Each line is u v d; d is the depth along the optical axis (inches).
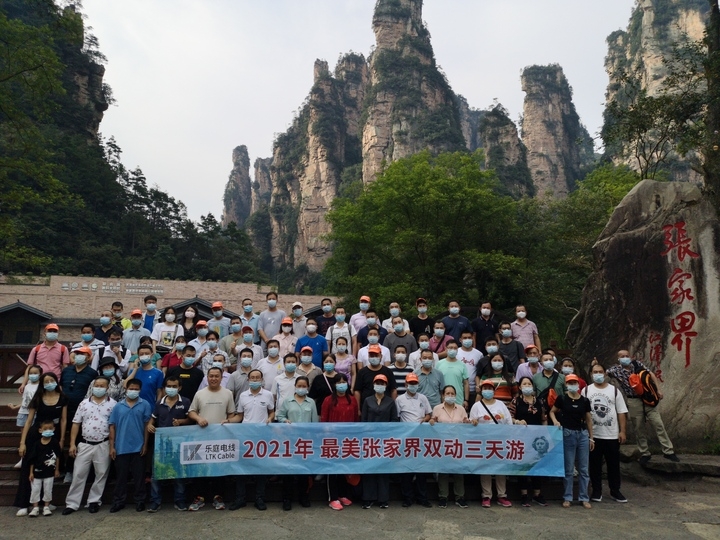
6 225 671.1
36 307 1175.6
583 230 953.5
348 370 349.7
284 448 288.0
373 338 365.1
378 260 1015.6
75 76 2805.1
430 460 294.0
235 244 3093.0
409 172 1085.8
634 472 353.7
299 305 401.7
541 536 250.2
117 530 251.9
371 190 1126.4
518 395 317.7
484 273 887.1
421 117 3897.6
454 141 3801.7
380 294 876.6
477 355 359.3
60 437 284.8
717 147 531.8
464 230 944.9
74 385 311.9
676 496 321.7
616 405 315.3
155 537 243.4
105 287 1234.0
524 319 401.7
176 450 281.3
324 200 4296.3
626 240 409.1
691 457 353.7
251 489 307.3
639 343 393.7
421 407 308.2
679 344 385.1
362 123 4264.3
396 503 301.3
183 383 319.0
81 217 2215.8
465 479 315.6
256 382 299.3
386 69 4178.2
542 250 958.4
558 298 868.0
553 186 4503.0
